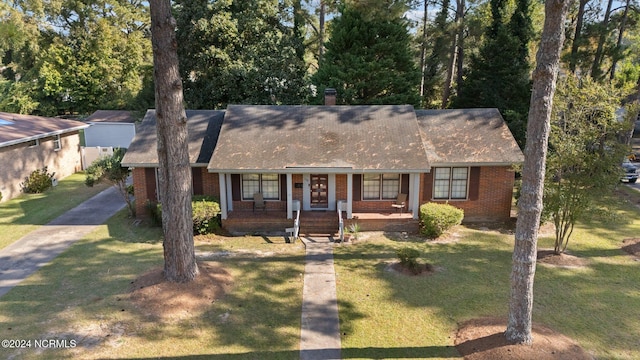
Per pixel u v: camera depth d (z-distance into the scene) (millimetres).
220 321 10016
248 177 17344
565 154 12734
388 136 17422
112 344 9023
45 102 39250
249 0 28516
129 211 18812
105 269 12992
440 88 37500
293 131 17766
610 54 22688
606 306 10625
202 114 19531
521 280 8414
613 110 12797
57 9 37281
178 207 11234
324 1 28031
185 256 11516
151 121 19219
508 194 17672
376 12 16328
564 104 12883
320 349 8922
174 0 28703
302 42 32938
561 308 10516
